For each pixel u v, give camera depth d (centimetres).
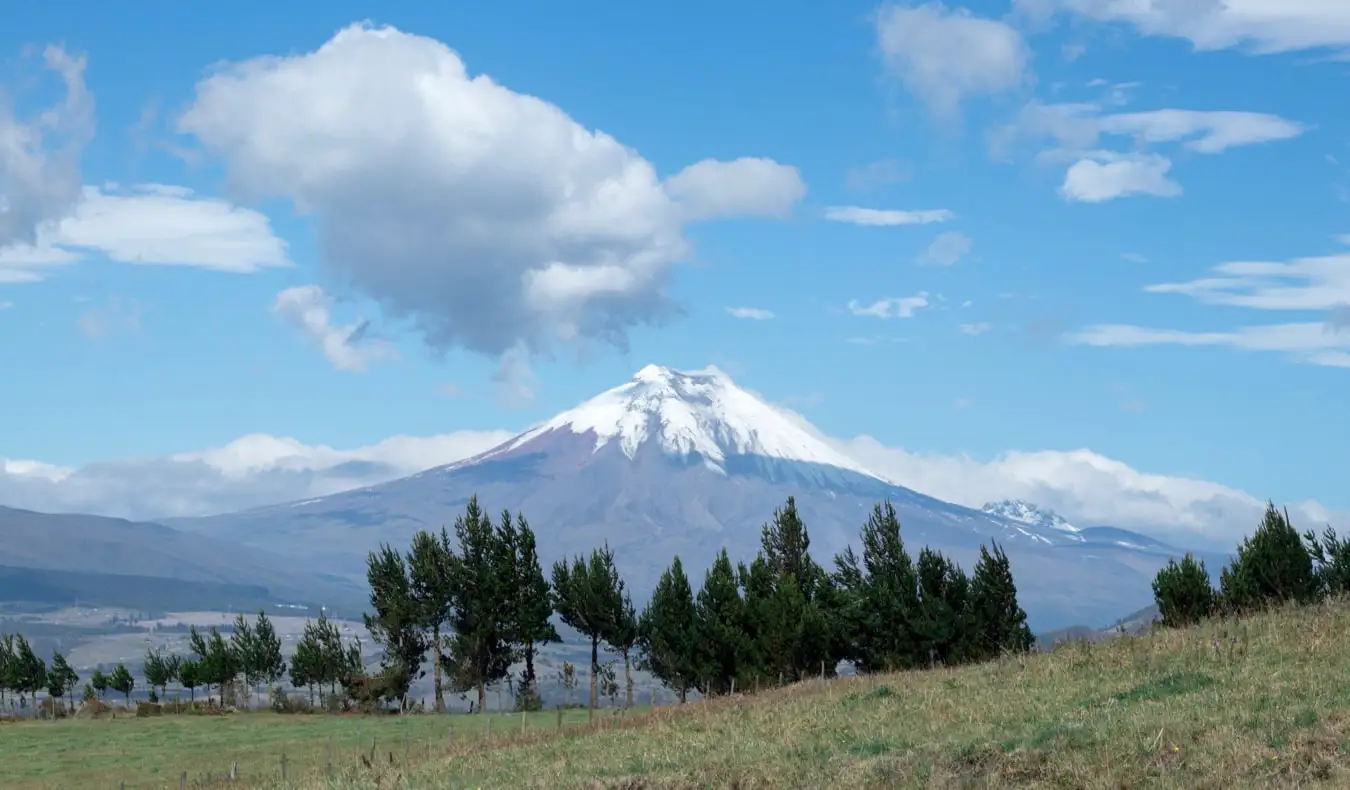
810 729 3192
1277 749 2162
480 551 9138
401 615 9119
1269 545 5409
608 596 8575
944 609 6700
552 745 3769
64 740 6625
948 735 2747
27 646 11369
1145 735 2367
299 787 3628
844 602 7256
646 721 4244
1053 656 4062
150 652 12044
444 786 3114
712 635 7344
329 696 9375
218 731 6869
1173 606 5422
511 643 9188
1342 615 3803
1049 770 2259
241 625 11019
